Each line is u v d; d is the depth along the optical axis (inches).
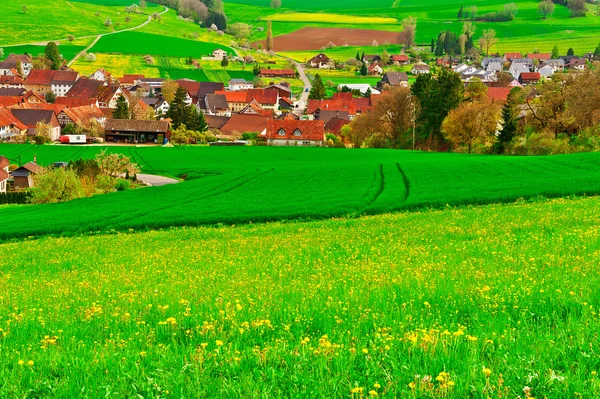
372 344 415.5
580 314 475.8
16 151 4793.3
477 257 847.7
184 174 3577.8
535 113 3937.0
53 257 1309.1
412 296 587.8
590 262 711.1
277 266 910.4
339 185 2472.9
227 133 6574.8
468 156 3548.2
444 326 457.4
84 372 385.7
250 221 1825.8
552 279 621.0
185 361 398.3
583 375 348.2
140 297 690.2
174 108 6087.6
